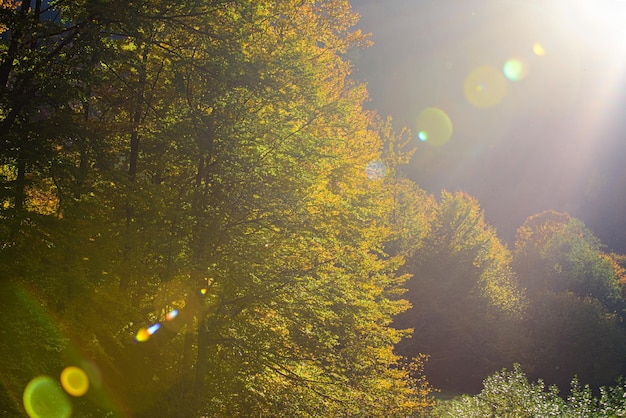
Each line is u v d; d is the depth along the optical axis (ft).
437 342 114.62
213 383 40.45
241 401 41.57
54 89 33.99
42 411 31.32
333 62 49.75
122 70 40.57
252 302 40.22
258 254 39.32
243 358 41.70
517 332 123.03
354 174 46.98
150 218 35.88
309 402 42.37
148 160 40.98
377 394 44.52
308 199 40.98
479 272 118.01
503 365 116.78
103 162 37.04
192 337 41.47
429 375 114.83
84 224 34.04
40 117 38.47
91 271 33.19
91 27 34.60
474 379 114.83
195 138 37.17
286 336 42.80
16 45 34.91
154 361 38.65
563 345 124.67
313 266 43.06
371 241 45.73
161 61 40.98
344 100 43.04
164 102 40.91
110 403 35.42
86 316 33.30
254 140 37.47
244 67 37.52
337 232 42.57
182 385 38.01
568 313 127.03
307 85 40.57
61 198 35.42
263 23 40.75
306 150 39.60
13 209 32.58
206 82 39.19
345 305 43.73
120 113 41.81
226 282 38.42
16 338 30.78
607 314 132.46
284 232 40.29
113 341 36.11
